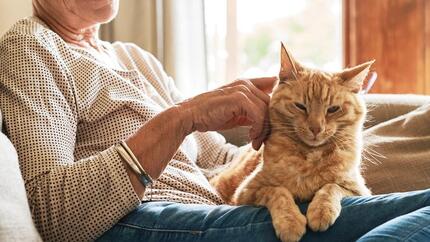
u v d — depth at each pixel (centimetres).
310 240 100
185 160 143
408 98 191
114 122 134
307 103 126
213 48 284
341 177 120
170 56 247
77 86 130
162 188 131
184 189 134
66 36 149
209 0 279
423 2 249
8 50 126
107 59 155
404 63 254
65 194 110
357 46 256
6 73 124
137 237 111
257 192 119
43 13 148
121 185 111
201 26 251
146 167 114
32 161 114
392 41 254
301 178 120
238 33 288
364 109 133
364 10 254
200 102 120
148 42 252
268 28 299
